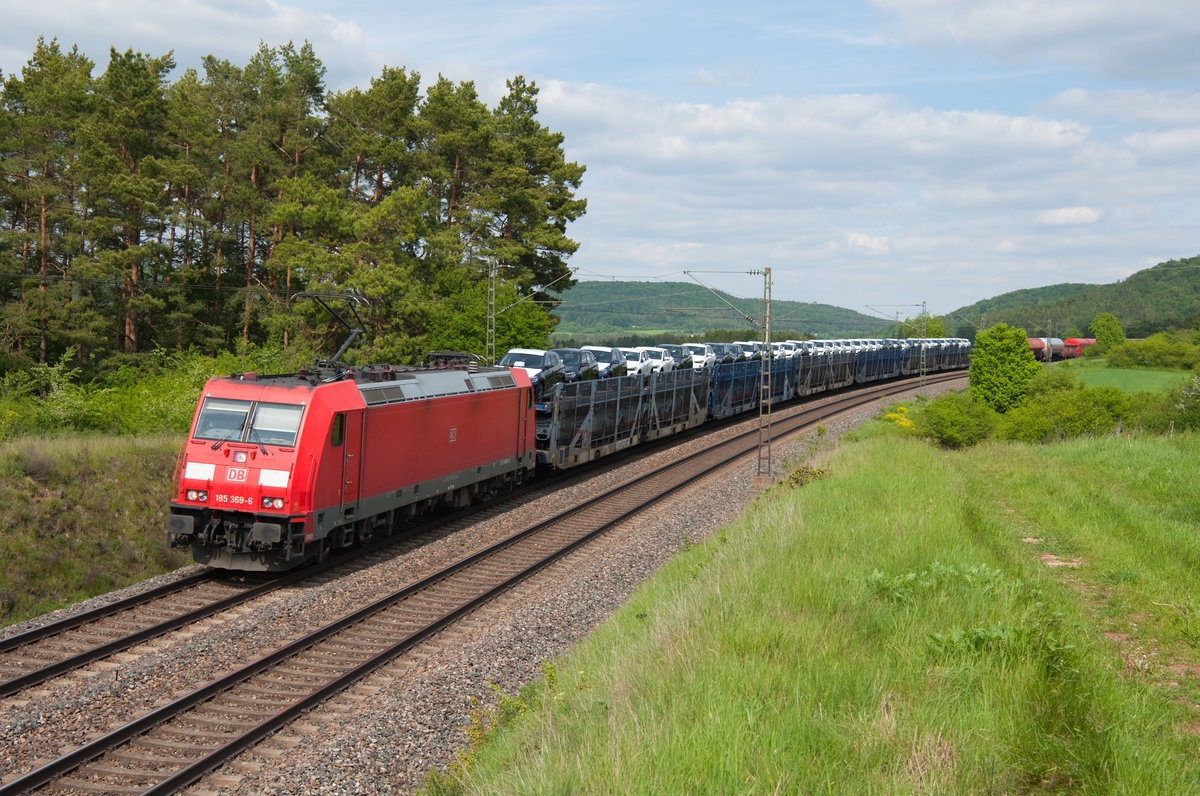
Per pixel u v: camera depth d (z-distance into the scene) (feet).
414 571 54.60
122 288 158.61
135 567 58.29
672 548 63.21
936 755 20.56
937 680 26.14
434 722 32.99
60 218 153.99
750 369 151.23
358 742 30.76
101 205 153.69
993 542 48.78
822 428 125.08
